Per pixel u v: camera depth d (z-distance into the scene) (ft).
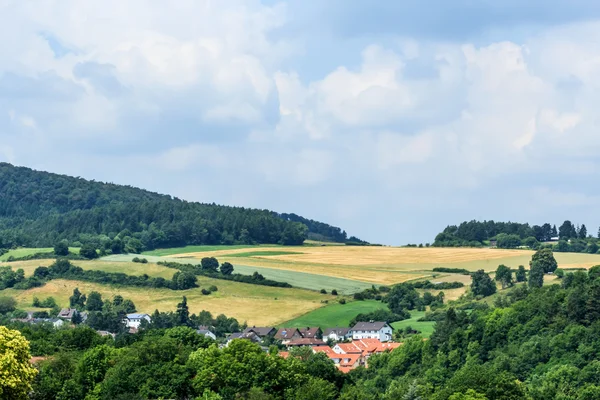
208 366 532.32
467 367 589.32
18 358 387.14
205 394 499.92
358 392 569.64
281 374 536.01
